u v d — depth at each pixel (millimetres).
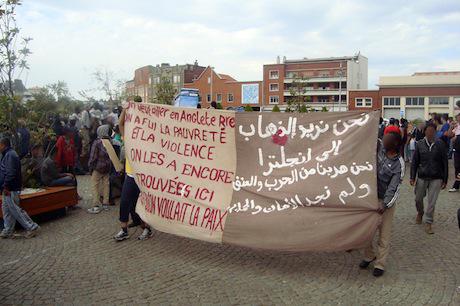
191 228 6480
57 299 5090
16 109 9844
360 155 5789
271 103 97750
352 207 5734
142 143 7035
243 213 6195
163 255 6594
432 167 7699
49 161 9367
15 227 7977
